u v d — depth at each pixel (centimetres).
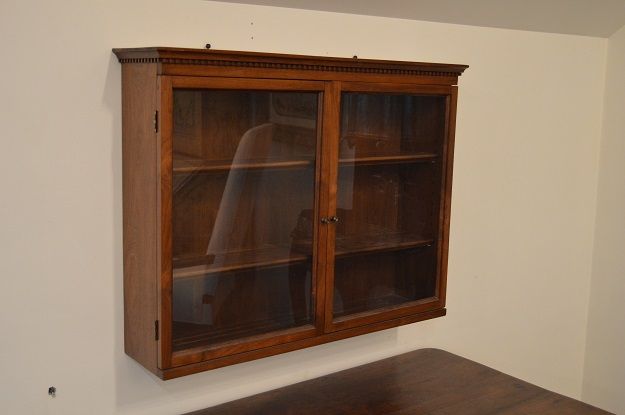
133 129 194
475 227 291
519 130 299
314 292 218
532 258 315
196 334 197
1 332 189
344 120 216
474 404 232
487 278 300
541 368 329
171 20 205
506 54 289
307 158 211
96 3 192
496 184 295
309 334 217
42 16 185
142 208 193
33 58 185
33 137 187
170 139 183
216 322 201
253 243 206
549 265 322
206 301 198
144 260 194
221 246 200
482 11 268
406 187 236
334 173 216
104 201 200
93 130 196
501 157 295
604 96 328
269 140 204
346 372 256
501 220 300
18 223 188
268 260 209
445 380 250
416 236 242
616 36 321
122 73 197
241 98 196
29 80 185
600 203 333
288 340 213
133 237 199
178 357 192
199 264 196
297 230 213
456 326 293
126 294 205
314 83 205
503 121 293
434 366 262
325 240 217
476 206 290
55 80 189
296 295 216
